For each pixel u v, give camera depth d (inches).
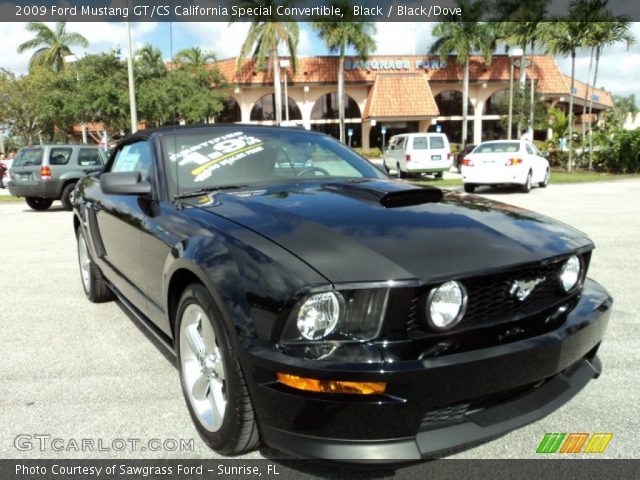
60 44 1601.9
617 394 120.0
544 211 415.8
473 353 82.0
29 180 523.5
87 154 546.0
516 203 480.4
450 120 1827.0
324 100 1772.9
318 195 115.9
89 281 196.4
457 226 96.9
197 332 104.6
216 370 97.0
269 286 82.3
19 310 190.2
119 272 156.6
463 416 85.4
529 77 1756.9
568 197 535.8
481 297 85.4
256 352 81.6
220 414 95.2
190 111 1254.9
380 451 78.2
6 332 167.0
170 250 108.5
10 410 117.8
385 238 89.8
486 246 90.0
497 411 87.6
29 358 146.3
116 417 114.3
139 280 136.1
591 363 106.0
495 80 1759.4
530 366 86.3
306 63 1724.9
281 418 81.3
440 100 1839.3
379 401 76.7
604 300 103.7
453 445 81.5
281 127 158.9
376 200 109.5
